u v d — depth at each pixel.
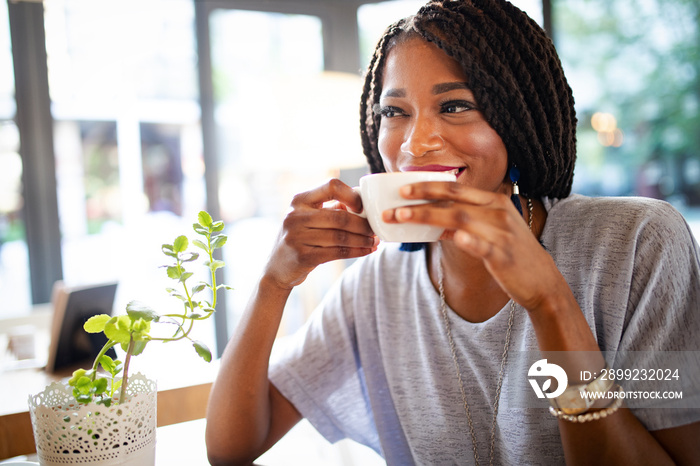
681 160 3.32
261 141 2.83
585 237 0.87
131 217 3.64
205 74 3.45
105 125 3.54
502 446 0.92
